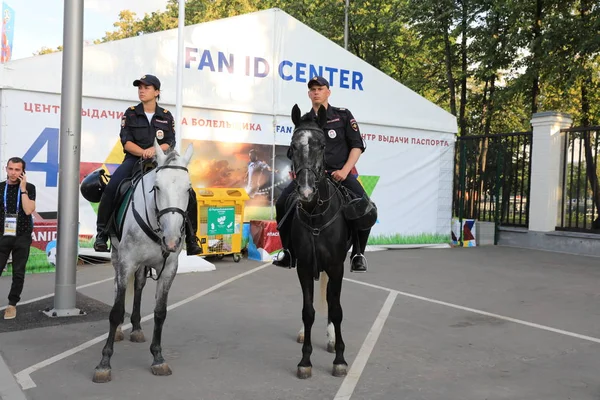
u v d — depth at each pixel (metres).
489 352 5.64
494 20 19.06
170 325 6.51
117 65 10.78
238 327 6.47
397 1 24.70
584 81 17.03
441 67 24.20
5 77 9.68
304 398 4.37
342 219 4.93
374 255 13.21
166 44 11.27
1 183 6.69
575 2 16.80
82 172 10.59
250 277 9.74
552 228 14.68
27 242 6.73
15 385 4.54
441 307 7.70
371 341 5.97
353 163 5.07
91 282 9.02
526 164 15.45
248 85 12.20
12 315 6.67
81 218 10.67
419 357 5.44
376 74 13.88
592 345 5.94
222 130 11.97
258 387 4.58
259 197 12.46
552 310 7.61
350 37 27.14
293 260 5.31
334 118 5.27
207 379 4.75
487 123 21.14
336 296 4.91
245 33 12.11
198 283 9.12
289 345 5.78
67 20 6.81
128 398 4.30
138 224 4.72
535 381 4.81
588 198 14.38
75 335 6.01
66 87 6.85
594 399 4.41
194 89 11.58
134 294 5.80
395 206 14.45
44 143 10.12
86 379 4.70
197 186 11.72
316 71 13.05
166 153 4.66
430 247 14.96
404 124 14.34
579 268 11.44
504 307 7.76
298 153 4.43
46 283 8.93
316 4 28.16
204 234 11.04
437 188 15.12
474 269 11.16
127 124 5.56
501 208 15.99
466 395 4.46
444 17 20.78
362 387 4.61
